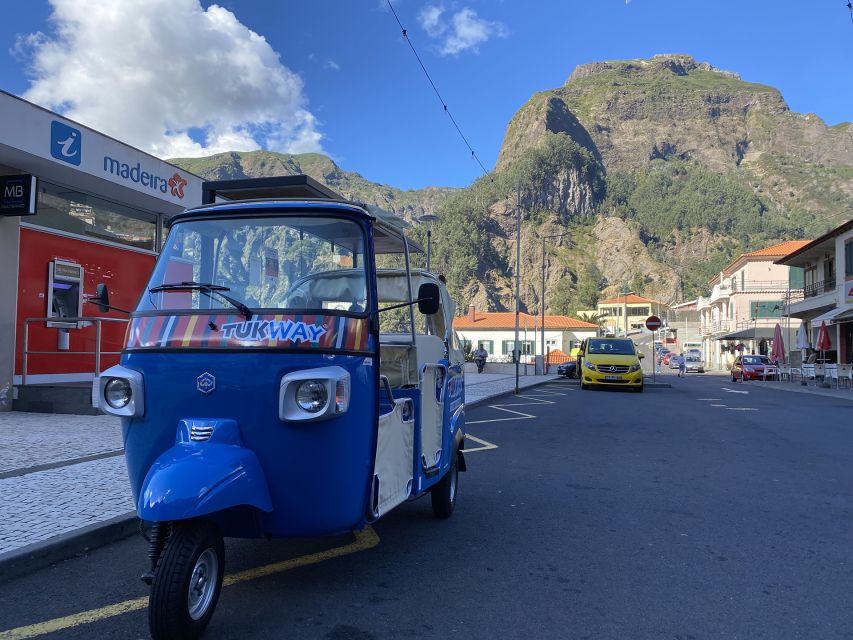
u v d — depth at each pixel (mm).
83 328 12414
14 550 4152
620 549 4789
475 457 8680
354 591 3922
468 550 4762
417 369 4625
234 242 3941
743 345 57125
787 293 43844
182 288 3689
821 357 31516
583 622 3494
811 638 3322
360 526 3674
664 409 15250
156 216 14469
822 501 6277
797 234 194375
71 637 3254
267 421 3295
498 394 18547
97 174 11492
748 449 9367
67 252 12125
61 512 5043
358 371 3537
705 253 196500
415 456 4570
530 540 5008
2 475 6238
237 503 3074
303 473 3314
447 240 168750
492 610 3650
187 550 3014
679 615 3598
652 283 177125
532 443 9898
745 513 5828
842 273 31859
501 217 190500
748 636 3342
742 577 4199
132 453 3494
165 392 3393
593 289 161250
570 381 29266
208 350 3381
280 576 4180
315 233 3910
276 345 3352
